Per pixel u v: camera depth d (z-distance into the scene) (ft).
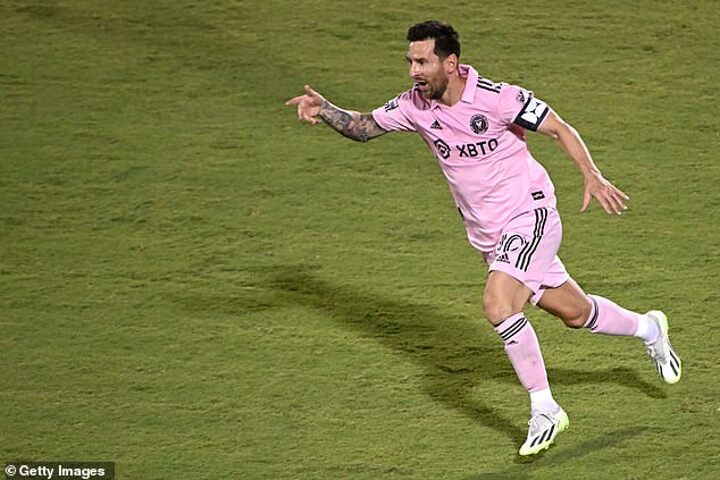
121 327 85.87
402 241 96.84
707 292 89.15
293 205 101.81
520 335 69.62
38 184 104.73
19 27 129.59
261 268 93.25
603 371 80.69
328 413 76.33
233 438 73.87
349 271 92.73
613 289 89.71
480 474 70.49
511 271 69.72
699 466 70.69
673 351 76.89
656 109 115.65
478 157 70.03
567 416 74.38
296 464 71.41
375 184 104.99
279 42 127.03
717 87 119.24
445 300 88.99
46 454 72.28
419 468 71.05
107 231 98.32
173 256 94.79
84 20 131.03
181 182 105.09
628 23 130.41
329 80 120.37
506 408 76.89
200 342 84.02
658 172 105.81
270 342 83.97
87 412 76.54
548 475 70.23
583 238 96.68
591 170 68.49
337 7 133.69
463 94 68.69
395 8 133.39
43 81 120.67
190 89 119.34
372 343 83.87
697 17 131.44
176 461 71.67
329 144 111.14
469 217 72.69
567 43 126.82
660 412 76.02
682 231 97.40
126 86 119.85
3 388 79.00
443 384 79.36
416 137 112.68
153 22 130.72
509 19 131.13
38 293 90.07
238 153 109.50
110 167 107.24
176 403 77.41
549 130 68.80
